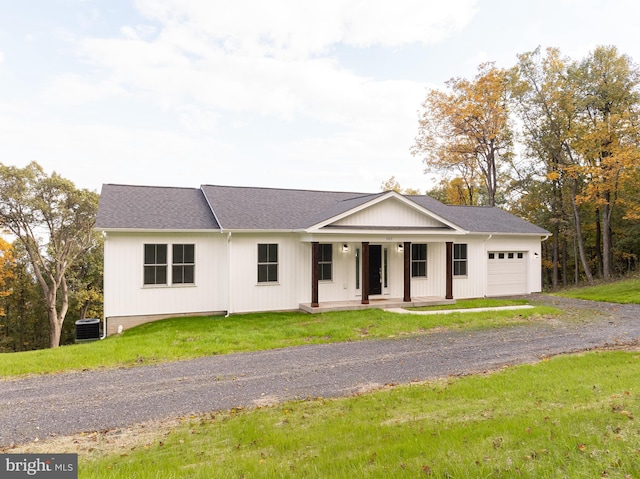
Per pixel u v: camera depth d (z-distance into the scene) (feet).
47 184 82.58
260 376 24.89
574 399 17.69
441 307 49.06
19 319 106.83
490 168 100.48
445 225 52.65
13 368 26.61
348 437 14.88
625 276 77.61
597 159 78.74
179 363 27.96
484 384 21.40
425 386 21.97
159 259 44.52
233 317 44.39
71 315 108.37
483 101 93.61
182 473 12.22
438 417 16.65
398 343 32.76
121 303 42.86
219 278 46.85
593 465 10.62
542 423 14.46
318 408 19.11
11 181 78.23
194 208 50.47
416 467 11.39
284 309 48.67
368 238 48.60
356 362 27.58
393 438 14.38
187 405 20.33
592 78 78.54
